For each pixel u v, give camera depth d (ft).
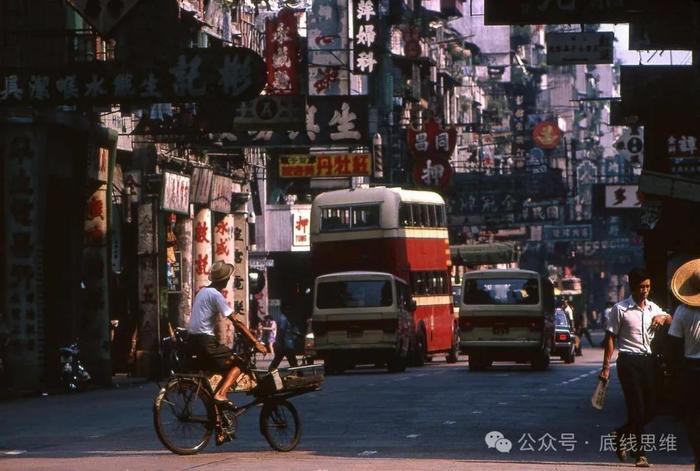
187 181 234.79
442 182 369.50
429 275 249.96
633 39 125.18
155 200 214.69
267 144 242.37
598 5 118.01
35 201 176.86
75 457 89.45
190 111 217.56
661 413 113.50
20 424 119.34
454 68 512.22
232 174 280.92
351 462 83.35
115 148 196.54
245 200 293.02
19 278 176.24
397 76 394.52
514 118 602.85
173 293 249.14
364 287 214.48
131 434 107.14
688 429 69.87
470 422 114.01
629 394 80.38
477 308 216.33
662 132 131.34
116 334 220.23
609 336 80.69
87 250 192.75
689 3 121.70
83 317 192.24
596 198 481.05
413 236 242.37
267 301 332.60
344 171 286.25
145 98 165.78
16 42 179.83
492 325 216.13
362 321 213.66
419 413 123.65
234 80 164.14
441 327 255.70
